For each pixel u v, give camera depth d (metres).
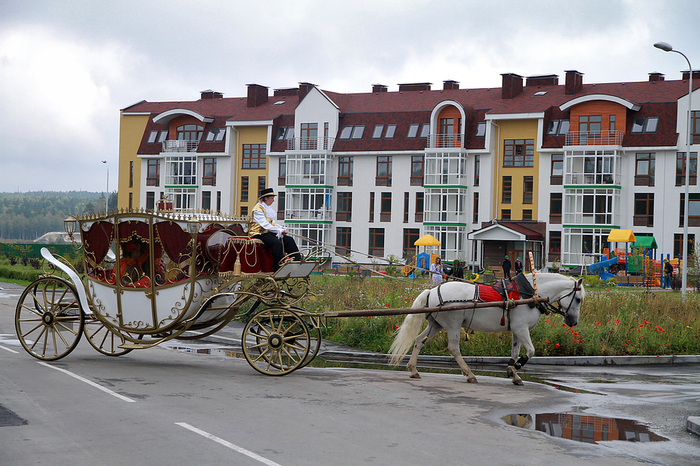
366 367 13.85
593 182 53.78
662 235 52.03
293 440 7.65
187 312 12.10
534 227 56.06
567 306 12.47
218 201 67.62
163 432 7.82
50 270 13.32
